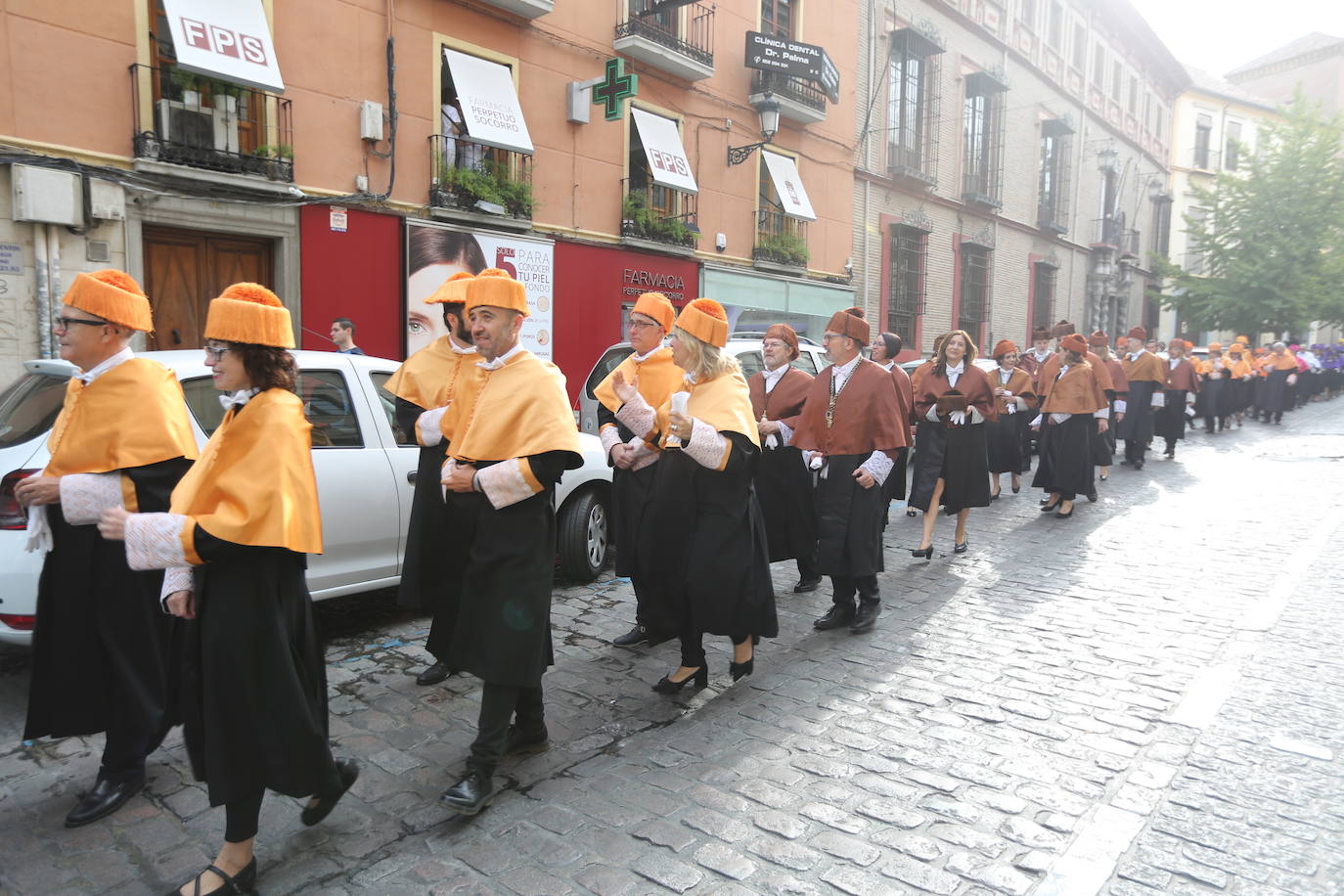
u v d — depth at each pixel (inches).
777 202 663.8
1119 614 218.2
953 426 279.0
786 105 636.1
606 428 191.9
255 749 96.7
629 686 170.7
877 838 115.6
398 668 177.9
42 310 315.0
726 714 157.2
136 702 119.1
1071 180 1142.3
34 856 110.6
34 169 305.7
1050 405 348.5
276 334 96.4
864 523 199.5
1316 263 1147.3
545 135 493.4
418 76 430.0
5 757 138.1
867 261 765.9
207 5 343.0
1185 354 537.6
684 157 567.8
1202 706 159.9
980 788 129.5
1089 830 117.5
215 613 95.6
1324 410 920.9
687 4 537.6
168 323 358.6
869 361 203.2
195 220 351.9
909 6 789.2
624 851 112.3
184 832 116.4
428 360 164.4
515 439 120.4
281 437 95.8
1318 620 211.2
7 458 146.7
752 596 157.5
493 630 118.8
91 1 319.9
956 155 880.3
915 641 199.0
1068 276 1162.6
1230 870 108.4
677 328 154.2
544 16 484.4
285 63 377.4
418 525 158.2
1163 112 1466.5
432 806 123.6
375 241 415.8
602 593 235.5
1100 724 152.8
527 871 107.8
